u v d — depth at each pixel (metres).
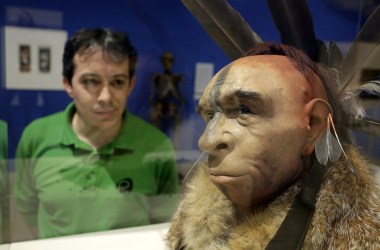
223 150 0.40
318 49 0.45
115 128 0.81
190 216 0.50
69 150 0.85
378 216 0.38
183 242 0.51
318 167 0.40
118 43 0.72
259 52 0.44
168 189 0.79
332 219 0.38
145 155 0.82
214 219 0.47
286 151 0.39
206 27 0.48
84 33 0.72
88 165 0.86
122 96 0.77
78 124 0.83
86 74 0.74
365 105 0.43
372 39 0.42
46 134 0.83
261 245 0.41
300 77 0.40
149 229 0.83
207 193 0.48
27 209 0.89
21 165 0.85
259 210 0.43
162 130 0.77
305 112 0.39
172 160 0.76
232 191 0.41
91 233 0.86
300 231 0.39
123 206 0.88
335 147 0.40
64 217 0.89
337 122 0.41
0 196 0.84
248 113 0.39
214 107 0.41
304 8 0.46
